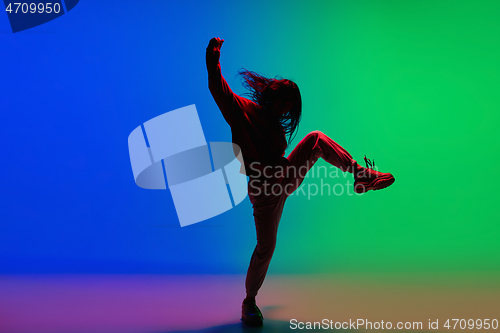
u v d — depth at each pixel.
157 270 3.72
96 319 2.25
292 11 5.40
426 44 5.50
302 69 5.45
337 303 2.57
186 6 5.30
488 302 2.55
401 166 5.53
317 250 4.48
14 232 4.93
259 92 2.05
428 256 4.16
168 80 5.30
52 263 4.01
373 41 5.49
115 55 5.24
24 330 2.06
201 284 3.16
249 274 2.12
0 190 4.98
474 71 5.48
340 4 5.46
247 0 5.34
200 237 4.93
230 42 5.33
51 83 5.13
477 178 5.45
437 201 5.45
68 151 5.13
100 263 4.02
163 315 2.33
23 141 5.06
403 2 5.47
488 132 5.47
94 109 5.20
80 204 5.10
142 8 5.27
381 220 5.27
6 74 5.05
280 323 2.15
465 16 5.46
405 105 5.55
